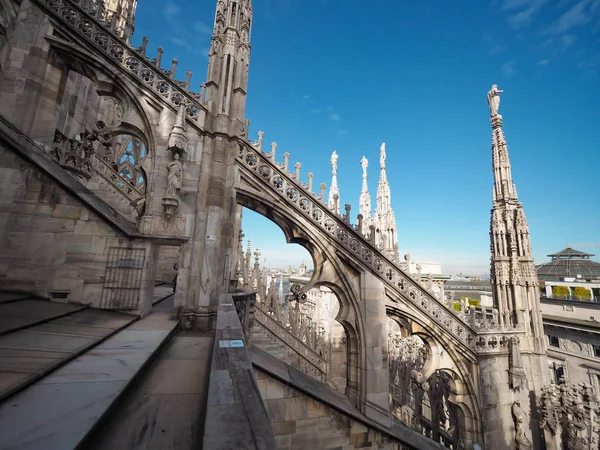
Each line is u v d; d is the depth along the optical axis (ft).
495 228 41.32
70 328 18.25
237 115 32.96
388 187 87.61
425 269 94.58
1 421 7.82
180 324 26.91
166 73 31.76
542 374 36.35
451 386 36.81
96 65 30.86
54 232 25.46
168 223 28.78
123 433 8.92
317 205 34.35
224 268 29.76
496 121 44.06
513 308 38.83
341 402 30.04
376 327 33.19
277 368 28.25
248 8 36.70
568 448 32.01
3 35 30.81
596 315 75.97
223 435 5.13
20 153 25.67
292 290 33.35
